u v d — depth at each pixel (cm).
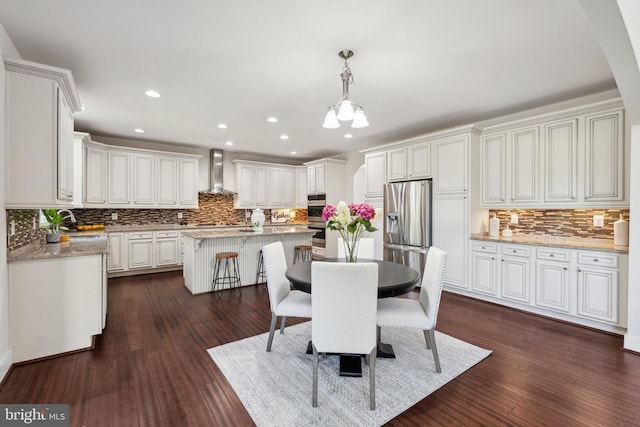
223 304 383
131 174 549
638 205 256
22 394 195
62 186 254
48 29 218
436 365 225
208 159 666
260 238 499
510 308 367
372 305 185
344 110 233
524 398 195
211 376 218
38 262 238
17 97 223
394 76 293
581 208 328
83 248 281
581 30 218
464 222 410
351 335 187
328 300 187
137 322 320
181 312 352
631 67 211
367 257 334
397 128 477
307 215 772
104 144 516
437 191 439
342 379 216
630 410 183
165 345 266
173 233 568
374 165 534
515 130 382
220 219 693
